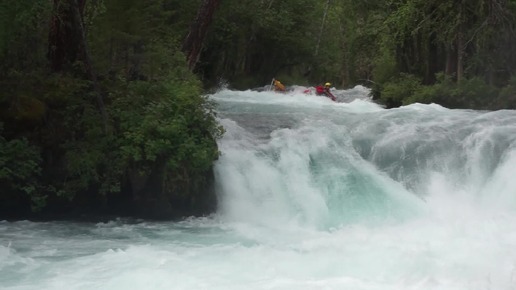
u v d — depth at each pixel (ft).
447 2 74.79
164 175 40.73
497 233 34.88
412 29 82.12
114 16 49.70
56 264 29.12
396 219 40.11
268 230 38.14
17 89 41.57
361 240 34.17
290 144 46.80
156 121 40.96
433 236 34.65
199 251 31.78
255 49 123.44
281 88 105.60
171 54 55.72
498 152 45.44
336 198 42.68
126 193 41.37
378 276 27.07
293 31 124.16
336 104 81.25
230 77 117.19
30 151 39.29
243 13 113.29
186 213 41.81
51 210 40.96
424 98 72.84
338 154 46.65
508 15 73.10
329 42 143.13
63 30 46.06
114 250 32.40
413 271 27.68
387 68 93.45
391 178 45.16
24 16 40.09
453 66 79.56
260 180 43.55
